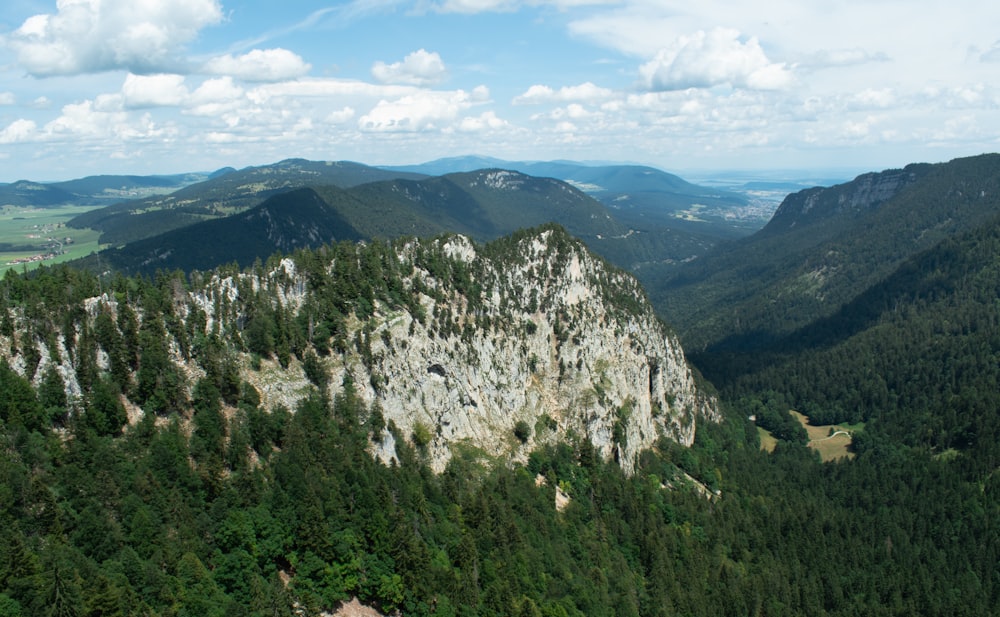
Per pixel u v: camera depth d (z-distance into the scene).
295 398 132.88
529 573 128.12
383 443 140.12
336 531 108.25
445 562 118.75
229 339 133.75
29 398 102.88
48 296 123.31
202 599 87.56
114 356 115.25
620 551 159.38
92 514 89.31
